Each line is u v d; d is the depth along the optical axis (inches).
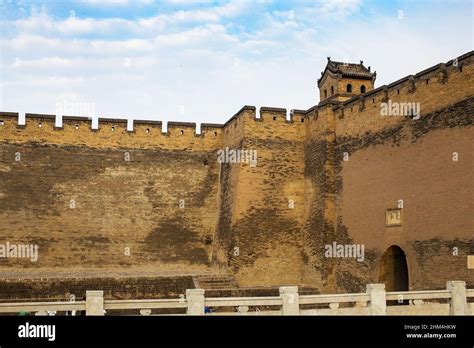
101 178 1449.3
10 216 1354.6
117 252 1411.2
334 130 1301.7
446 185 935.0
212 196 1520.7
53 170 1417.3
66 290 1172.5
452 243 908.6
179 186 1501.0
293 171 1376.7
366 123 1182.9
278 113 1390.3
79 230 1398.9
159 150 1510.8
